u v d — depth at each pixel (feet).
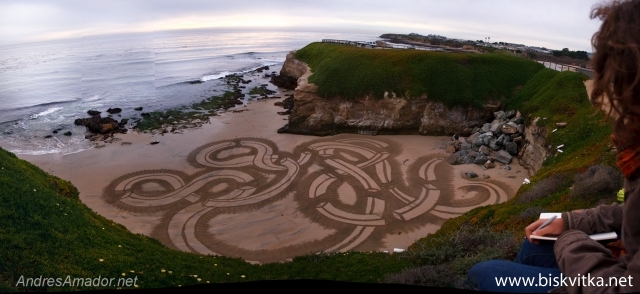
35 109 223.51
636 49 7.18
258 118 200.23
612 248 10.89
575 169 80.48
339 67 186.91
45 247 45.70
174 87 284.82
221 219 106.63
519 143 143.74
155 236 98.43
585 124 115.55
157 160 144.66
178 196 118.73
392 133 177.58
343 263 66.69
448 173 133.39
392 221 105.50
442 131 175.22
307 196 119.03
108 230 60.34
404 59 188.03
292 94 258.98
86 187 123.44
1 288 36.35
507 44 358.84
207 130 179.22
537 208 67.31
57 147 158.30
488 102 176.04
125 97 253.85
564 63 230.68
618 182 63.62
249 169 137.80
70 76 344.08
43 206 55.62
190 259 59.98
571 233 10.41
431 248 65.36
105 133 174.19
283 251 92.89
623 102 7.61
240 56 540.93
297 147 159.84
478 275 11.66
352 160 145.89
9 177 59.93
